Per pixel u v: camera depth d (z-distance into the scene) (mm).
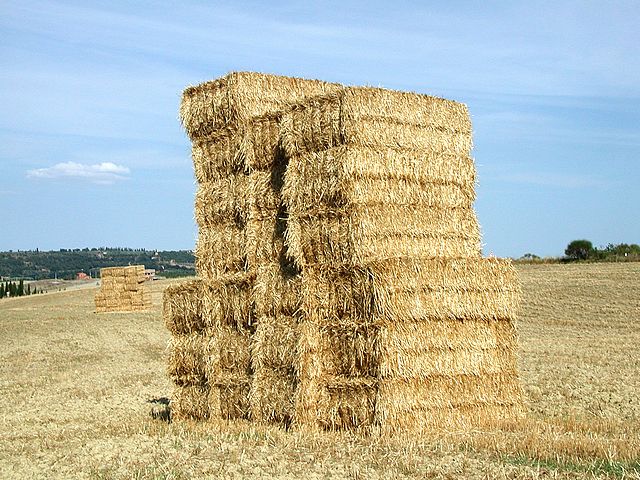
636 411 17422
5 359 31531
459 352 15188
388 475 11234
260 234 16328
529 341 33594
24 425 17594
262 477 11461
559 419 15773
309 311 15047
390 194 15062
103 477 11961
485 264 15562
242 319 16484
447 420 14883
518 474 10969
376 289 14133
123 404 20375
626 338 34406
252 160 16406
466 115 16438
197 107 17688
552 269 65500
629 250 83000
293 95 17578
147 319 49500
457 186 16188
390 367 14156
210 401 16922
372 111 14875
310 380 15008
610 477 10664
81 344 36906
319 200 15000
